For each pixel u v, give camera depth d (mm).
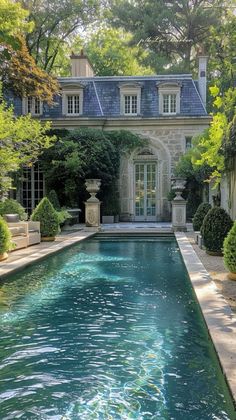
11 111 10961
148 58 26250
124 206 19328
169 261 8750
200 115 18625
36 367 3365
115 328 4320
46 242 11383
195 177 17234
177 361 3441
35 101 19344
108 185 18328
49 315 4789
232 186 10258
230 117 9531
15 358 3559
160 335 4082
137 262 8609
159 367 3328
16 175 18594
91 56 27188
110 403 2766
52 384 3059
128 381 3086
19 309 5059
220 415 2568
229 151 9234
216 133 9578
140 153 19234
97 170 17766
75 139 18062
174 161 19047
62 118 18875
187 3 25359
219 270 6887
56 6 21688
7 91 16422
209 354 3572
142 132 19188
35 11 21203
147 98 19391
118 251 10422
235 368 2840
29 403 2787
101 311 4953
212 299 4824
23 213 13492
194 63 26672
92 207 14922
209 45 25094
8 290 6055
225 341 3377
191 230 14688
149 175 19359
